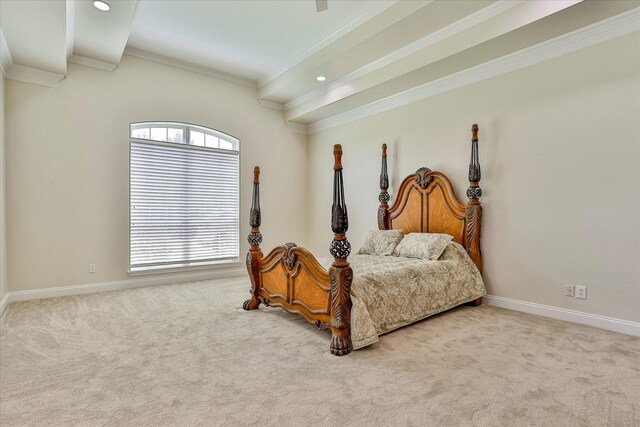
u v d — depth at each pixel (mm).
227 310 3670
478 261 3871
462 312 3561
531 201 3516
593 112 3104
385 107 5027
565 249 3281
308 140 6594
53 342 2746
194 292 4500
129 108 4707
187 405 1848
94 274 4484
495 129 3791
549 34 3174
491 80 3818
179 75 5094
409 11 3270
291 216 6383
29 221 4059
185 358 2449
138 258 4836
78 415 1751
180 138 5203
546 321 3244
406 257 3953
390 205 5004
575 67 3205
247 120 5793
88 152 4430
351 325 2576
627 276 2916
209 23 3939
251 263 3701
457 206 4074
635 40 2875
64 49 3545
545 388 2006
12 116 3945
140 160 4840
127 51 4641
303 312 2994
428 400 1888
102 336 2883
